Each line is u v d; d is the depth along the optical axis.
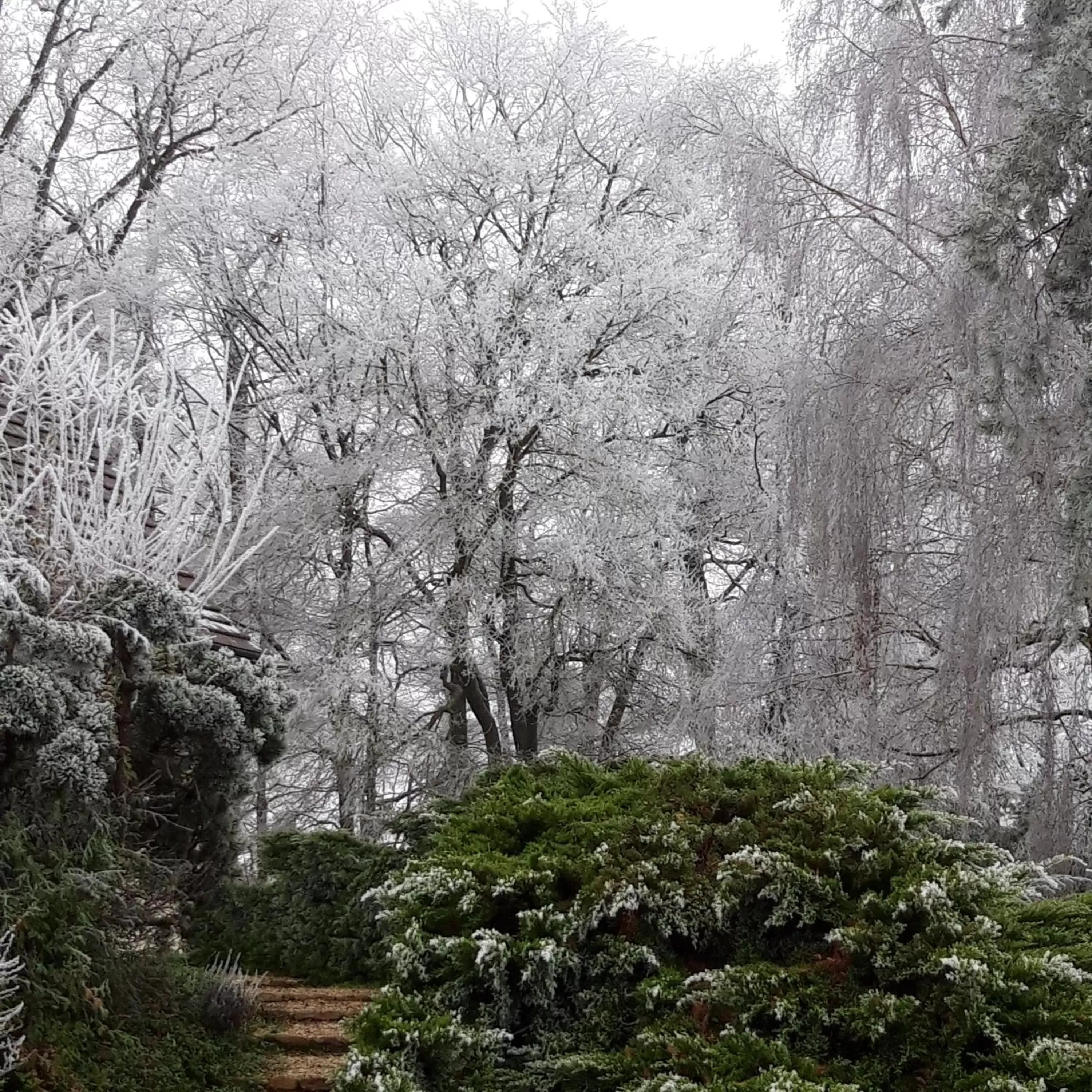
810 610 9.29
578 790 4.88
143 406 6.68
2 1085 3.47
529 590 12.39
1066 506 6.51
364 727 11.57
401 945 3.62
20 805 4.56
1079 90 6.39
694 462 12.34
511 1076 3.22
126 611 5.45
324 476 11.75
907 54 8.09
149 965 4.77
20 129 13.41
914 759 7.92
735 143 9.09
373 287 10.98
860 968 3.19
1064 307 6.62
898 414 7.93
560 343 10.79
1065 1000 3.02
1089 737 7.52
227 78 13.66
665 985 3.31
